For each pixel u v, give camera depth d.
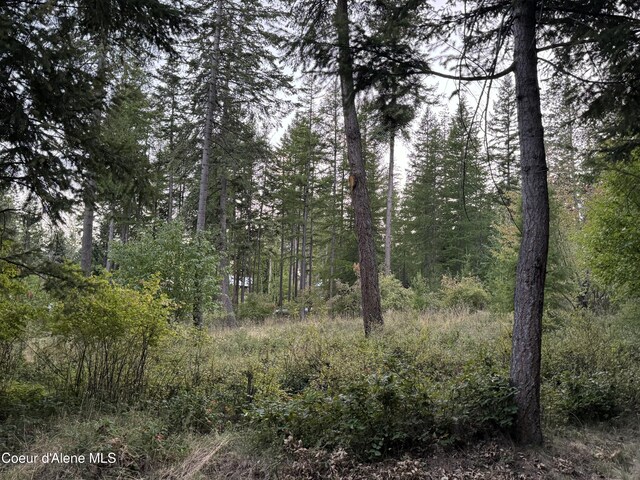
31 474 3.56
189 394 5.54
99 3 4.88
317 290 22.97
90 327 5.25
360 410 4.26
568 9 4.88
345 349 6.84
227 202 23.44
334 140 26.52
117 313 5.25
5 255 4.93
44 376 5.66
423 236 31.30
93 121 5.20
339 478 3.69
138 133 13.76
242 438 4.50
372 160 29.14
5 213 4.97
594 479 3.92
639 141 6.54
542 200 4.60
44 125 4.48
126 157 5.23
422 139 30.62
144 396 5.47
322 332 9.01
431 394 4.54
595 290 13.04
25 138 4.55
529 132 4.67
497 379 4.72
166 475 3.79
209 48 14.72
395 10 5.22
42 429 4.43
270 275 42.41
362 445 4.17
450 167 29.70
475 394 4.62
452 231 30.14
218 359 7.62
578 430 5.10
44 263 4.80
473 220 28.83
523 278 4.64
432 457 4.15
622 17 4.73
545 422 5.11
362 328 11.21
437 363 6.66
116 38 5.60
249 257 31.16
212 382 6.22
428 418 4.37
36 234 5.37
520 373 4.56
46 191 4.77
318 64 5.43
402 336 8.05
